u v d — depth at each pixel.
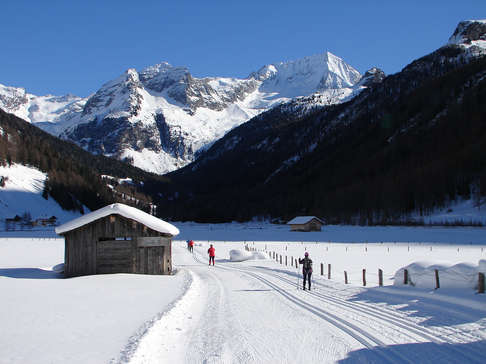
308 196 163.75
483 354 8.10
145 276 22.69
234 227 140.88
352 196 136.25
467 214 101.44
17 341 8.84
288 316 12.47
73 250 24.36
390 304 13.67
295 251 49.53
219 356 8.50
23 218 114.19
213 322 11.73
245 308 13.91
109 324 10.47
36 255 43.09
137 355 7.87
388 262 34.28
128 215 24.19
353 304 14.20
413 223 102.62
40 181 144.62
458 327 10.06
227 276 24.64
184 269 28.77
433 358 8.00
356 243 64.44
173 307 12.76
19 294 15.27
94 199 157.12
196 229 129.38
